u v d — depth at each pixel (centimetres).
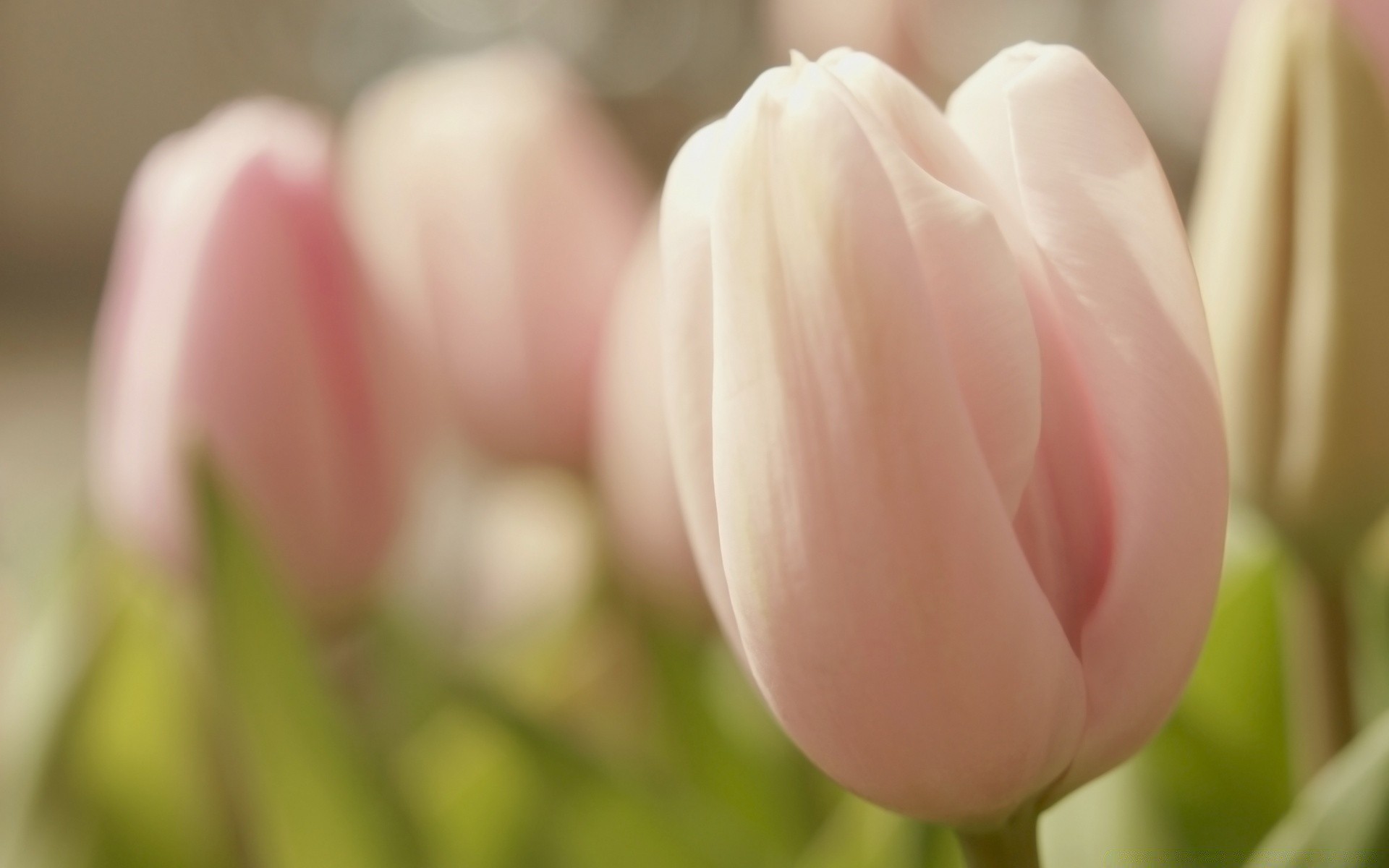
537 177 59
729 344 40
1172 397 41
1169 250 41
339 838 48
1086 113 41
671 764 56
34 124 370
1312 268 45
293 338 53
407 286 59
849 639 40
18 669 58
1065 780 41
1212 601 41
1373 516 46
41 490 144
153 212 53
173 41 365
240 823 55
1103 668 41
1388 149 45
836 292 40
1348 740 47
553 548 72
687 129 206
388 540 54
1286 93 45
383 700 59
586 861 52
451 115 59
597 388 60
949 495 40
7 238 370
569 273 59
